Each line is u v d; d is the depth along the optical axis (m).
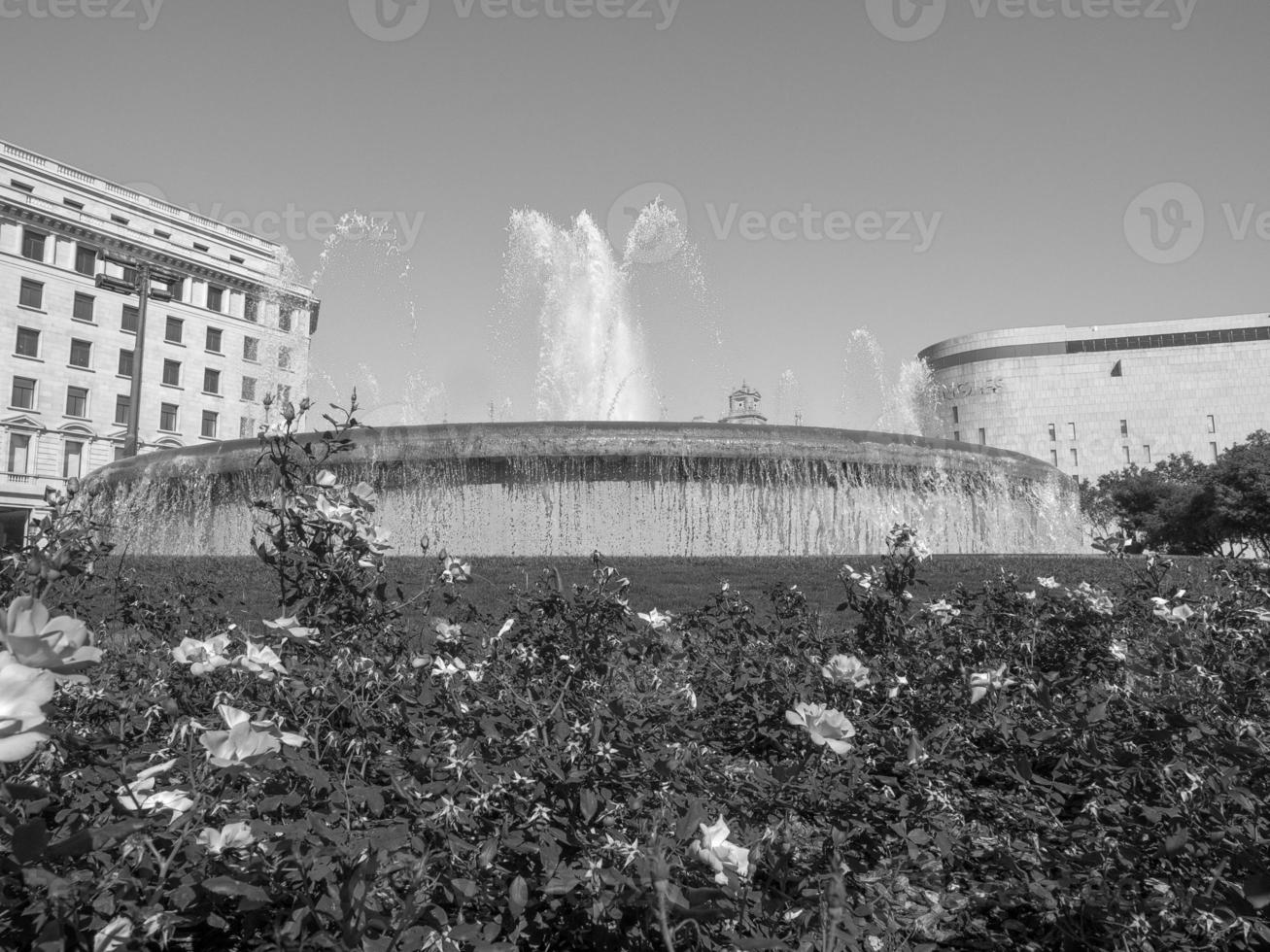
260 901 1.19
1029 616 3.77
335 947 1.12
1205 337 86.31
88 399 42.50
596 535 11.60
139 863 1.24
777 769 2.03
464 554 11.48
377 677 2.45
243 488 11.97
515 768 1.79
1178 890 1.74
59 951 1.08
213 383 48.91
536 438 11.47
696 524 11.66
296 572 2.71
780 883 1.60
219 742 1.27
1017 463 13.77
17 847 1.08
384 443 11.61
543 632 3.23
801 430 11.96
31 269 40.53
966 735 2.95
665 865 1.17
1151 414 87.31
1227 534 40.03
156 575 7.18
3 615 0.81
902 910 1.92
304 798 1.62
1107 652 3.39
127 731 2.19
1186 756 2.14
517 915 1.41
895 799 2.29
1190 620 3.15
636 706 2.39
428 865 1.37
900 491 12.53
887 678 3.03
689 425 11.69
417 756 1.88
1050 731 2.42
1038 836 2.33
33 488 39.50
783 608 4.40
